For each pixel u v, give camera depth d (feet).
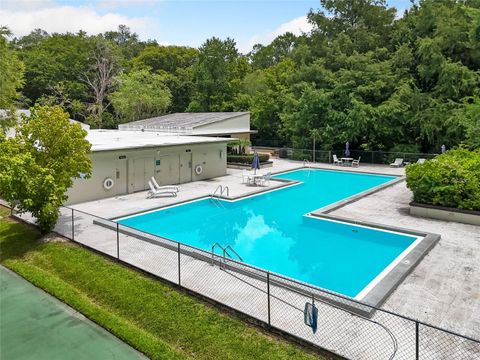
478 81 93.20
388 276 29.78
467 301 26.45
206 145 80.79
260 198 65.41
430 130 95.86
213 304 27.09
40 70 173.17
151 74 177.68
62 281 32.96
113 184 63.21
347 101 104.42
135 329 25.27
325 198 65.46
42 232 43.16
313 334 22.58
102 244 39.29
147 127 110.01
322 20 126.72
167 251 37.24
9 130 90.89
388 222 47.26
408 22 112.06
